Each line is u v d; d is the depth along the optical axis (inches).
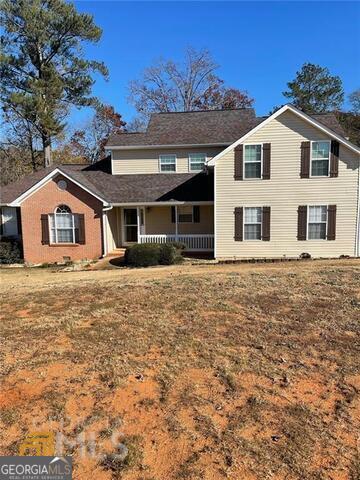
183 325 309.3
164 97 1883.6
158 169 925.8
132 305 369.1
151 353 260.4
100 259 783.7
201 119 992.2
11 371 241.0
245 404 199.2
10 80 1218.6
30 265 801.6
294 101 1769.2
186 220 891.4
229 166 745.0
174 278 500.1
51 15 1186.6
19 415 195.2
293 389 212.2
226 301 369.1
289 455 162.4
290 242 745.0
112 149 925.8
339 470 153.6
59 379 229.5
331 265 584.1
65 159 1788.9
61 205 795.4
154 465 159.3
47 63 1267.2
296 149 722.8
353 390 209.8
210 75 1867.6
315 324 303.1
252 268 588.4
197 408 196.9
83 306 374.3
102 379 227.9
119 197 835.4
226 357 251.4
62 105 1306.6
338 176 717.9
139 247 705.6
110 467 159.2
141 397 208.2
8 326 324.2
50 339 291.1
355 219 722.8
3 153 1605.6
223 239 762.2
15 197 892.0
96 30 1256.8
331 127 829.2
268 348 263.3
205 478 151.4
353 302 352.5
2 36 1191.6
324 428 179.2
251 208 748.0
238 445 169.0
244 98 1904.5
